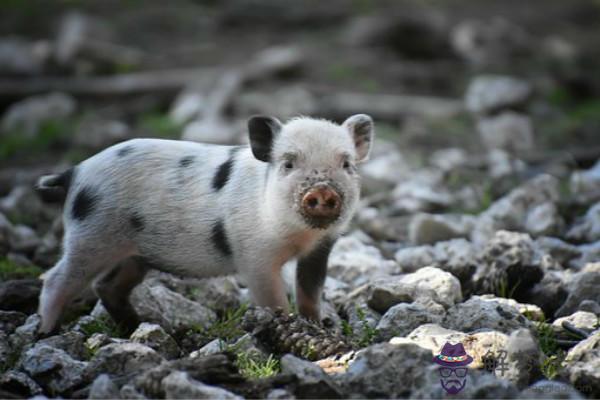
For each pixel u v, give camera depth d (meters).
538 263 20.39
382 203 28.72
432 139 39.34
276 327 16.16
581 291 18.69
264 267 17.48
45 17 64.00
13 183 32.06
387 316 16.62
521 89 44.41
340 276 21.50
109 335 18.25
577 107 46.44
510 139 38.19
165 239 18.05
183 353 17.08
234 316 18.45
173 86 46.53
